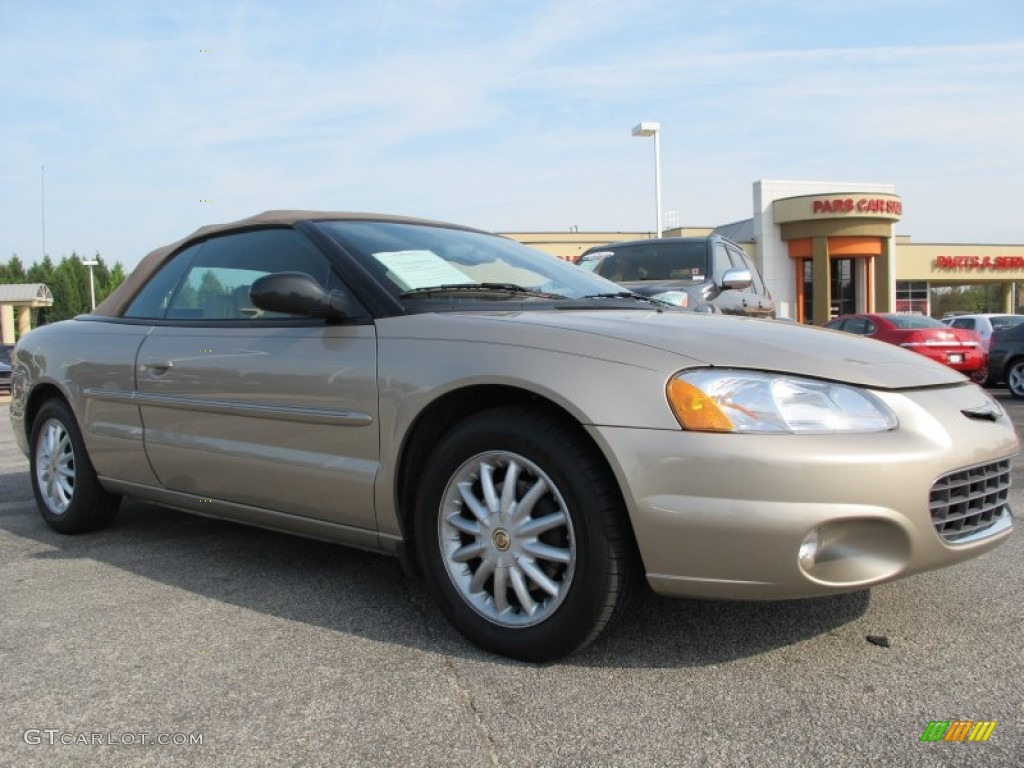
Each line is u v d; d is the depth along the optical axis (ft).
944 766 6.22
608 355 7.86
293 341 9.95
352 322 9.53
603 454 7.59
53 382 13.39
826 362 7.91
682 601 9.77
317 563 11.68
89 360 12.81
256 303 9.43
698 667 7.97
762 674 7.80
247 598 10.18
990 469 8.23
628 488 7.41
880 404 7.64
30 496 17.60
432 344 8.75
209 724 7.02
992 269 146.72
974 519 8.17
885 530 7.32
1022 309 211.82
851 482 7.15
